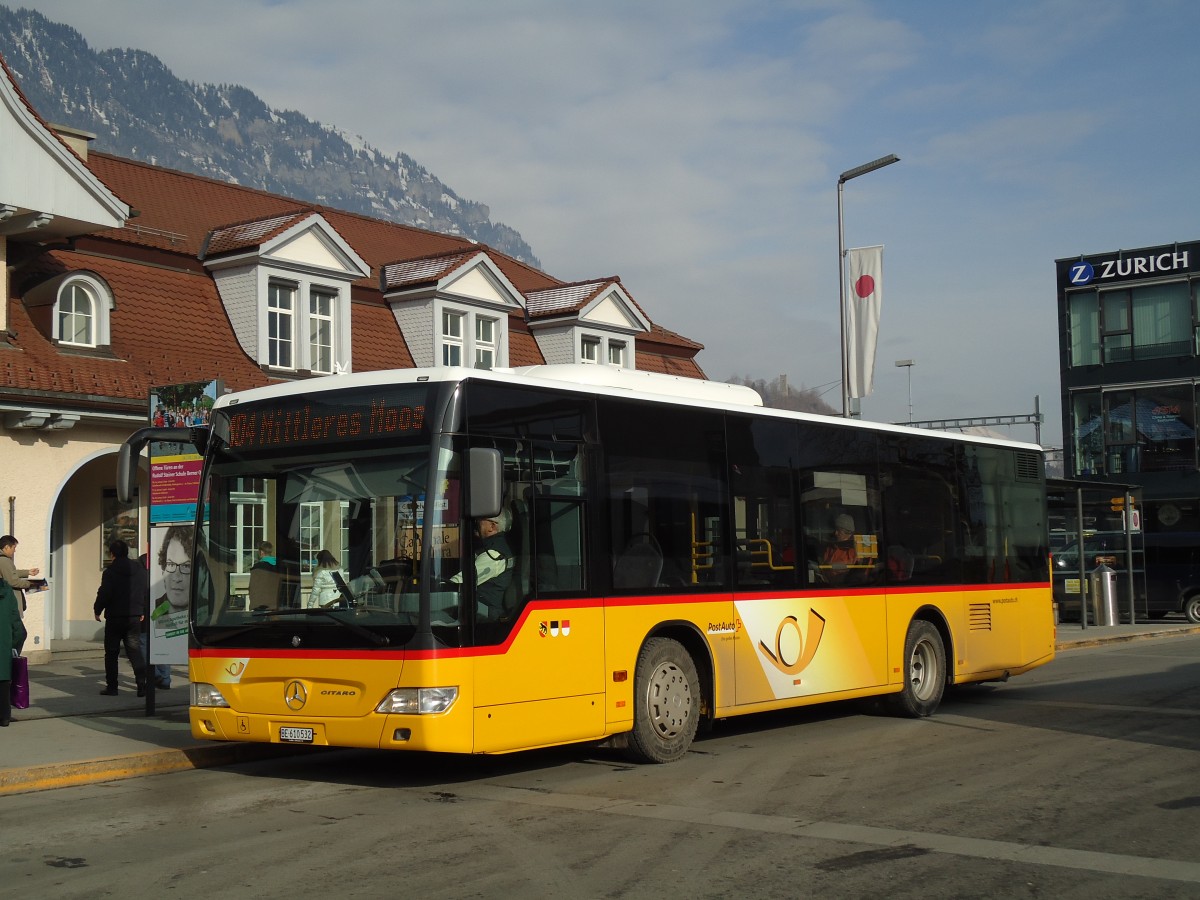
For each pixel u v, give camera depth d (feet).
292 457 33.73
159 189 89.25
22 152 64.34
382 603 31.32
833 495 45.16
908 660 47.83
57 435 67.15
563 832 27.22
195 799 32.27
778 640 41.47
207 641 34.09
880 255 83.30
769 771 35.37
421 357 93.35
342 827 28.14
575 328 104.88
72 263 73.20
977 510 53.47
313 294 85.97
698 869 23.76
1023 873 23.40
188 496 45.70
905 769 35.53
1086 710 50.01
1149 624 115.24
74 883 23.31
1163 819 28.25
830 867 23.86
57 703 50.29
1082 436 163.84
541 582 33.27
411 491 31.50
